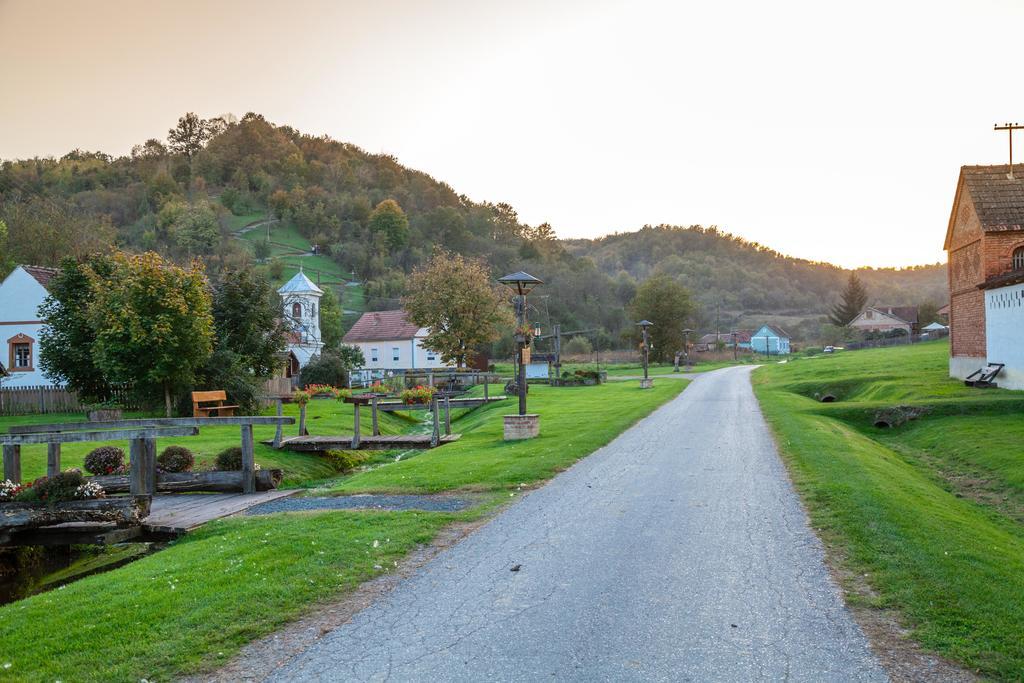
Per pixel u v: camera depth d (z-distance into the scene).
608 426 21.52
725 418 23.67
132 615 6.53
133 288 26.03
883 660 5.20
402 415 35.56
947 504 12.06
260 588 7.14
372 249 139.62
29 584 10.72
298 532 9.68
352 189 179.12
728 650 5.48
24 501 11.45
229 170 177.50
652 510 10.48
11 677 5.32
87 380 30.81
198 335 27.06
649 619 6.18
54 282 31.05
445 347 52.22
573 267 152.62
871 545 8.12
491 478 13.54
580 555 8.25
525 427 19.73
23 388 35.62
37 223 59.44
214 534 10.73
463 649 5.66
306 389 42.84
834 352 83.69
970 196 32.12
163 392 27.86
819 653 5.36
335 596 7.04
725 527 9.34
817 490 11.35
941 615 6.00
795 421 21.97
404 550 8.66
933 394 28.50
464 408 39.28
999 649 5.32
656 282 97.31
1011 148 32.75
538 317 96.06
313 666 5.41
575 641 5.76
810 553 8.00
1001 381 28.73
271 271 111.62
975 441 19.11
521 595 6.92
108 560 10.92
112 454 15.45
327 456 21.12
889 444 21.58
